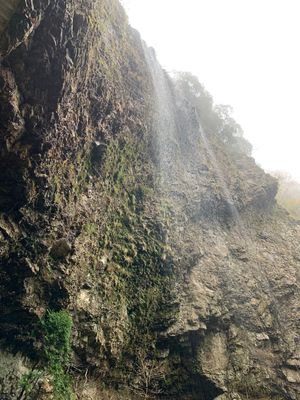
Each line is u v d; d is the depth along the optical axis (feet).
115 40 56.03
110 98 48.85
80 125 41.29
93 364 39.65
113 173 49.67
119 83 53.57
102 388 39.88
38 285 35.99
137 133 57.26
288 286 66.85
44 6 30.99
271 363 55.11
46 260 36.45
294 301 65.31
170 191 62.28
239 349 53.47
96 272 43.01
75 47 36.06
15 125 32.40
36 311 35.40
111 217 48.06
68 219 39.32
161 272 51.08
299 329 61.77
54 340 33.30
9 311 34.35
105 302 42.63
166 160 65.36
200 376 47.24
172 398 44.96
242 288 61.31
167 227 55.62
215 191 72.54
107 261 45.14
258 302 61.16
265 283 65.62
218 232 68.69
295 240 79.36
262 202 84.64
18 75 32.07
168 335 47.01
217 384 47.01
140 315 46.24
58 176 37.96
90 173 44.52
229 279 61.00
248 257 68.28
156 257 51.16
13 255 34.35
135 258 48.98
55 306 36.96
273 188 88.48
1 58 30.32
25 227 35.06
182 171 68.69
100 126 46.16
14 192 34.06
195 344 49.42
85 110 42.09
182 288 53.26
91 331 39.55
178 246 56.29
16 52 31.35
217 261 62.23
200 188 69.67
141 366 43.86
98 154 45.62
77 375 38.17
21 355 34.37
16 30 29.53
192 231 62.85
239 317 57.62
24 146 33.76
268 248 73.82
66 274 37.93
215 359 49.62
